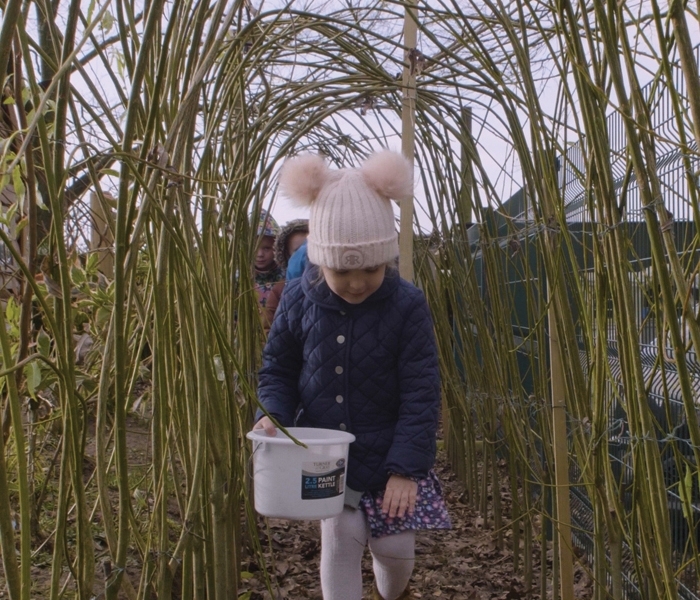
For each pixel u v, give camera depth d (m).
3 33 1.00
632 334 1.41
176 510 3.01
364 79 3.11
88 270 2.58
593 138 1.46
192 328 1.60
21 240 1.93
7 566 1.13
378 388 2.01
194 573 1.66
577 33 1.47
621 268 1.43
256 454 1.86
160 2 1.21
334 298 2.00
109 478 3.06
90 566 1.28
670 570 1.37
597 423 1.77
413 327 1.99
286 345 2.10
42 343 1.50
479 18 2.54
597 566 1.90
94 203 2.60
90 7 1.41
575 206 2.96
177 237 1.38
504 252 3.07
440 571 3.02
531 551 2.82
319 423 2.04
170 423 1.74
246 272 2.60
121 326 1.26
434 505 2.01
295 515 1.82
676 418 2.08
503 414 2.99
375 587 2.16
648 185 1.26
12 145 1.61
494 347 3.17
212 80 2.28
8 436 1.61
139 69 1.23
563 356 2.14
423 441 1.91
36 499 2.71
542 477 2.69
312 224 1.93
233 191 2.31
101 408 1.33
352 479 2.00
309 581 2.84
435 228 3.60
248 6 2.64
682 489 1.42
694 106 1.10
